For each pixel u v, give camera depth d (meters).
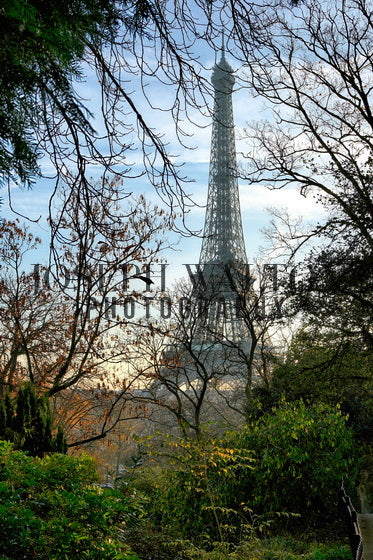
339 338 19.95
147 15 3.24
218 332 29.22
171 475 12.41
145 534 8.41
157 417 35.31
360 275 17.94
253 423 15.07
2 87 2.37
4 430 11.46
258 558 9.66
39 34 2.27
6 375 21.06
